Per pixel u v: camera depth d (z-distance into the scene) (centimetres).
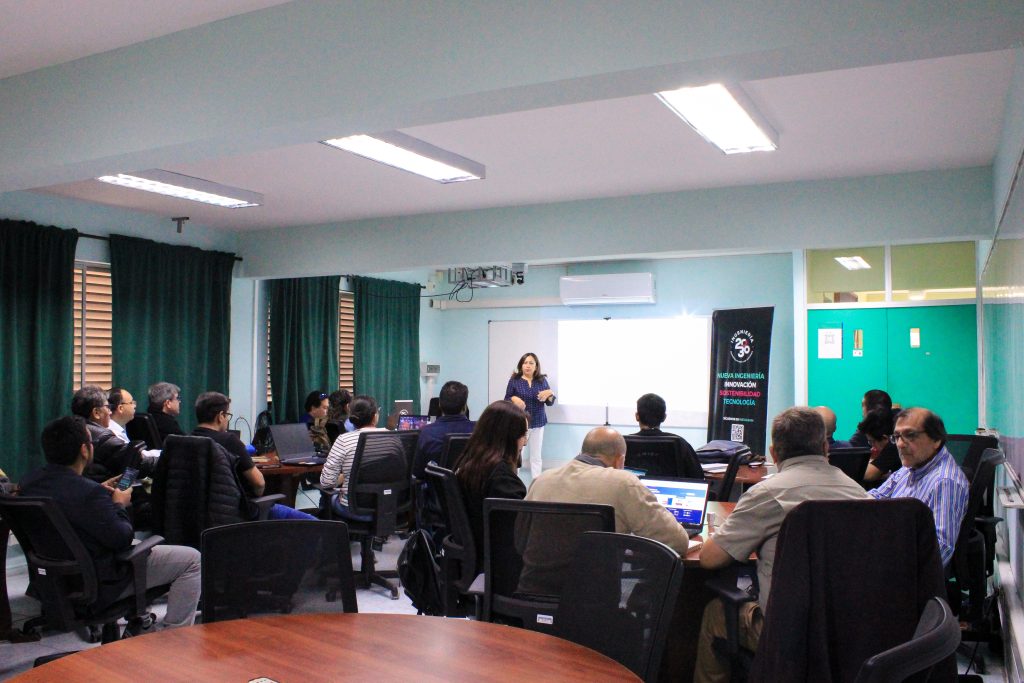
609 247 578
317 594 219
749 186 537
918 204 494
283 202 595
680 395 945
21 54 322
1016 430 297
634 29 230
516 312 1038
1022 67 283
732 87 329
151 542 334
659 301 959
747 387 638
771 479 257
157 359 635
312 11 277
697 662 275
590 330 996
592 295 964
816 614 206
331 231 681
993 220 475
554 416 1014
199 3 279
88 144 322
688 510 311
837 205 514
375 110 265
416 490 443
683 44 224
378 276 919
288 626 190
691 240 552
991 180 478
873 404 500
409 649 174
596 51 235
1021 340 272
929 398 713
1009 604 300
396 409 711
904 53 218
